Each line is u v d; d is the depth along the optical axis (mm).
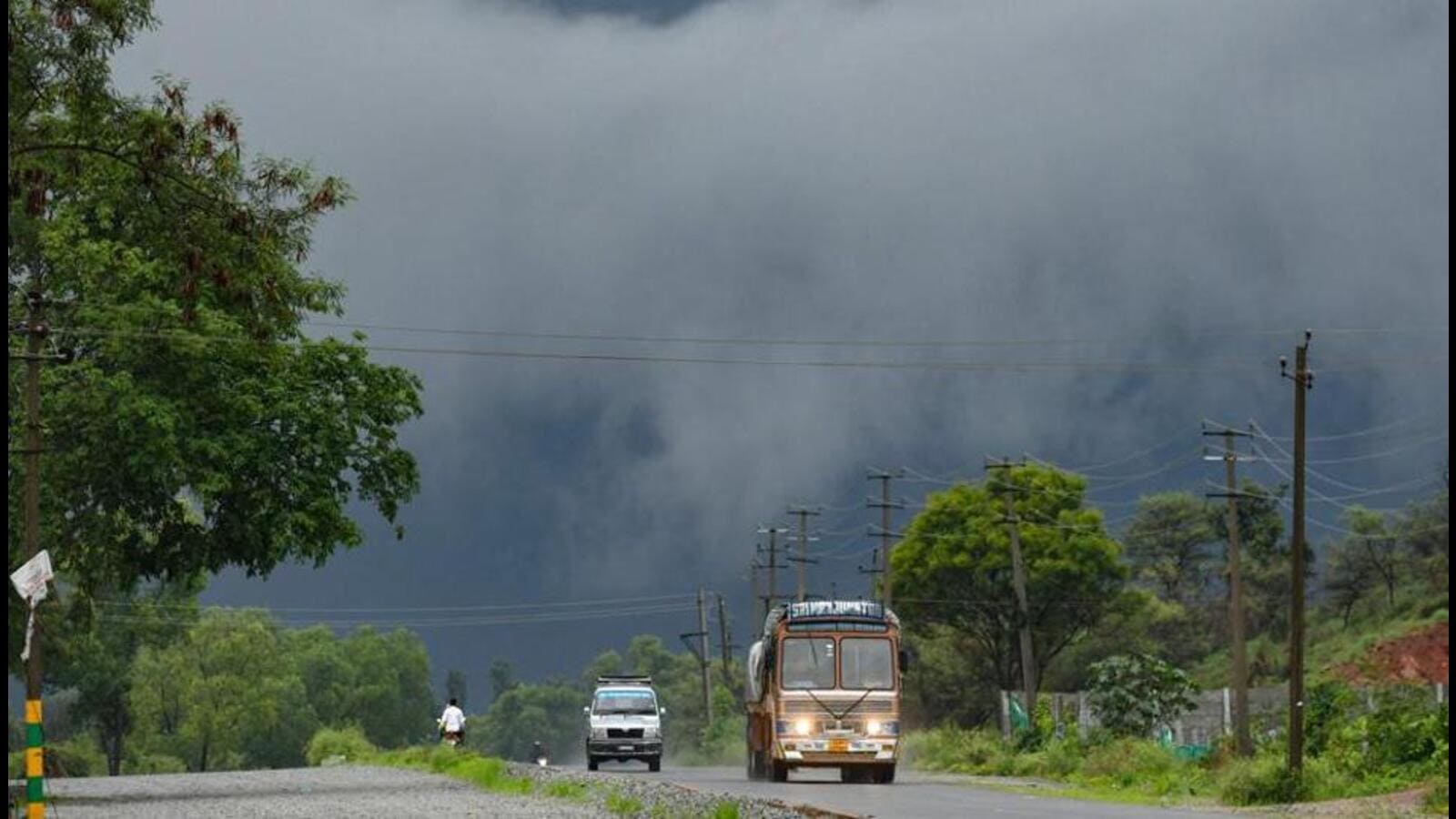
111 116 51125
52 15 49500
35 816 41156
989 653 185375
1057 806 66000
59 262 74312
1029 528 180375
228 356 77188
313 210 53625
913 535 185000
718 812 50906
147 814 60688
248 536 79500
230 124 51656
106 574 84125
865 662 86562
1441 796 63281
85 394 74062
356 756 128750
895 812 60594
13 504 75188
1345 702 90062
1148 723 120250
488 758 98688
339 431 80375
